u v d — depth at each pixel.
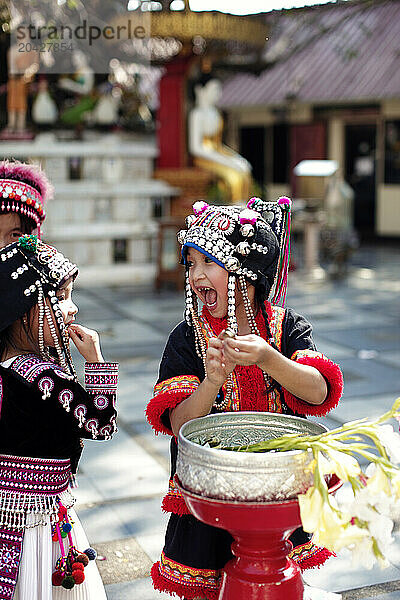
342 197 16.53
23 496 2.82
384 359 9.19
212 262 2.83
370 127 23.02
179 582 2.94
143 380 8.16
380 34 22.47
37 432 2.83
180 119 15.47
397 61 21.33
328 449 2.42
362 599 3.98
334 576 4.21
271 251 2.88
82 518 4.89
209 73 15.67
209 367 2.66
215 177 15.49
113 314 12.09
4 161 3.89
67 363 2.98
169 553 2.98
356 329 11.02
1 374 2.84
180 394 2.86
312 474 2.42
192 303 2.94
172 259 14.16
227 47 13.81
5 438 2.82
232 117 25.89
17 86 14.27
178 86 15.30
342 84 21.89
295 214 16.84
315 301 13.38
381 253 20.28
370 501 2.29
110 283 15.15
